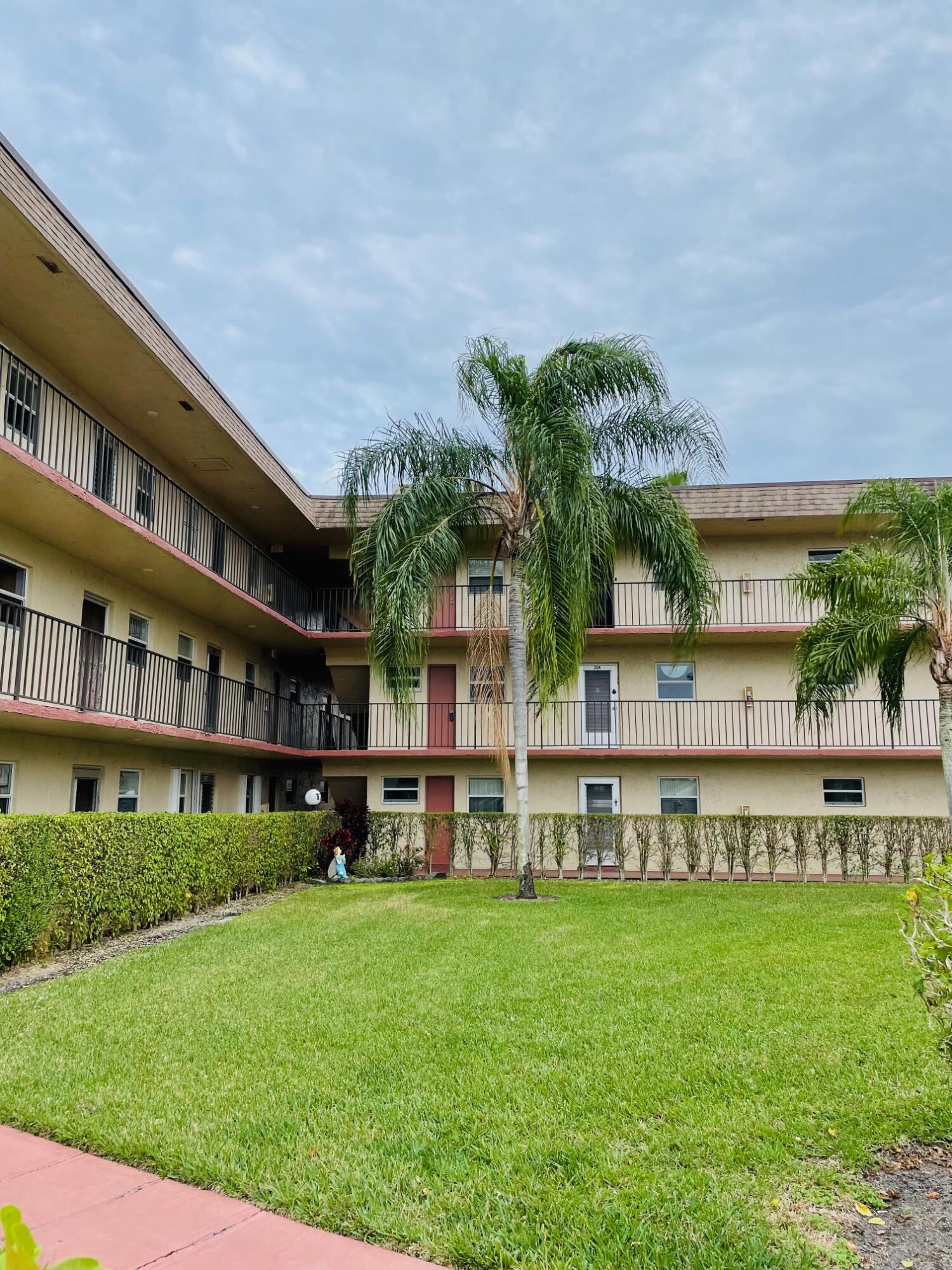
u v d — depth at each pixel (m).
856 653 13.55
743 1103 4.62
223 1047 5.68
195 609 18.30
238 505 19.80
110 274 11.84
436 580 14.10
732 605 20.34
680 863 18.73
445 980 7.59
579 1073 5.10
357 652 21.92
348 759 20.94
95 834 10.03
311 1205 3.56
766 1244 3.25
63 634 13.73
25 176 9.92
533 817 18.72
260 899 14.54
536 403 13.40
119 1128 4.35
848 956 8.39
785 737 19.84
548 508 12.70
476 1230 3.35
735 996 6.88
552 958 8.47
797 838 17.77
